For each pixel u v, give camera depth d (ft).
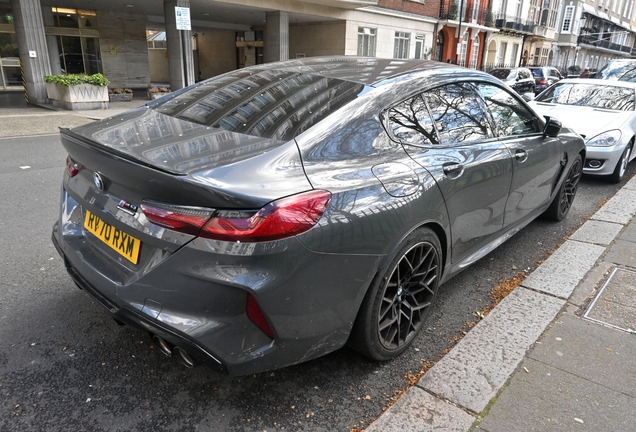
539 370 8.07
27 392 7.28
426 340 9.07
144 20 79.46
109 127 8.07
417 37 87.92
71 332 8.88
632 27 234.17
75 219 8.48
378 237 7.00
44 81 49.16
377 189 7.08
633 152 23.25
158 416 6.91
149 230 6.23
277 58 67.67
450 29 96.53
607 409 7.19
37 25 47.78
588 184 21.66
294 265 6.05
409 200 7.50
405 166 7.76
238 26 90.22
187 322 6.00
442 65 10.11
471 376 7.87
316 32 77.61
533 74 74.54
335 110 7.54
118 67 78.18
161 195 5.99
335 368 8.15
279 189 6.05
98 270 7.18
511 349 8.64
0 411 6.86
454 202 8.74
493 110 10.95
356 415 7.09
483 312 10.16
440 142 8.91
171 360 8.18
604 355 8.54
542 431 6.72
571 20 159.02
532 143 12.00
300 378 7.86
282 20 66.28
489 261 12.76
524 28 124.67
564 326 9.45
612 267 12.18
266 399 7.35
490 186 9.96
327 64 9.79
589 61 196.65
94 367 7.93
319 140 7.00
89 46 74.23
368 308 7.33
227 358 6.00
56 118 40.14
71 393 7.30
